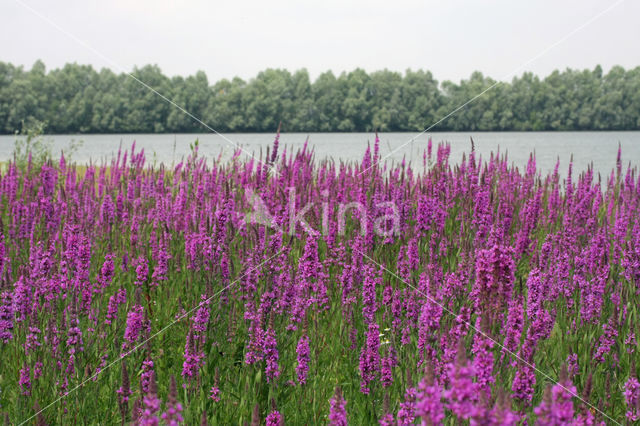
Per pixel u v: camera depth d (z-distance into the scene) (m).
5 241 8.55
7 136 114.25
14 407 5.19
